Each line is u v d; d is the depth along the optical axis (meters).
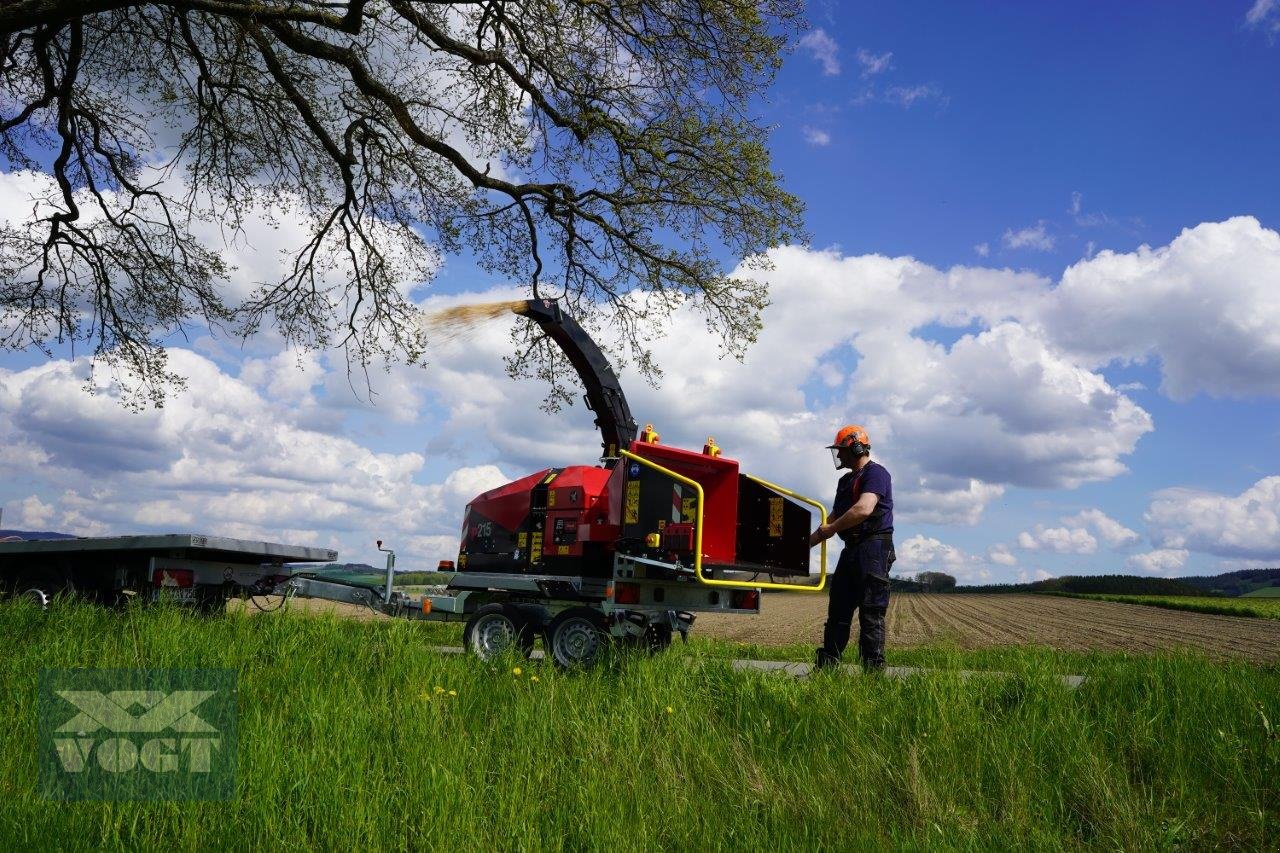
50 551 10.02
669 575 7.50
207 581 10.07
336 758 3.47
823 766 3.91
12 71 13.20
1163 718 4.77
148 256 14.38
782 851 3.00
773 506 7.95
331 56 10.43
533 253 13.41
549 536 8.50
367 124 13.19
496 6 10.69
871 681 5.58
